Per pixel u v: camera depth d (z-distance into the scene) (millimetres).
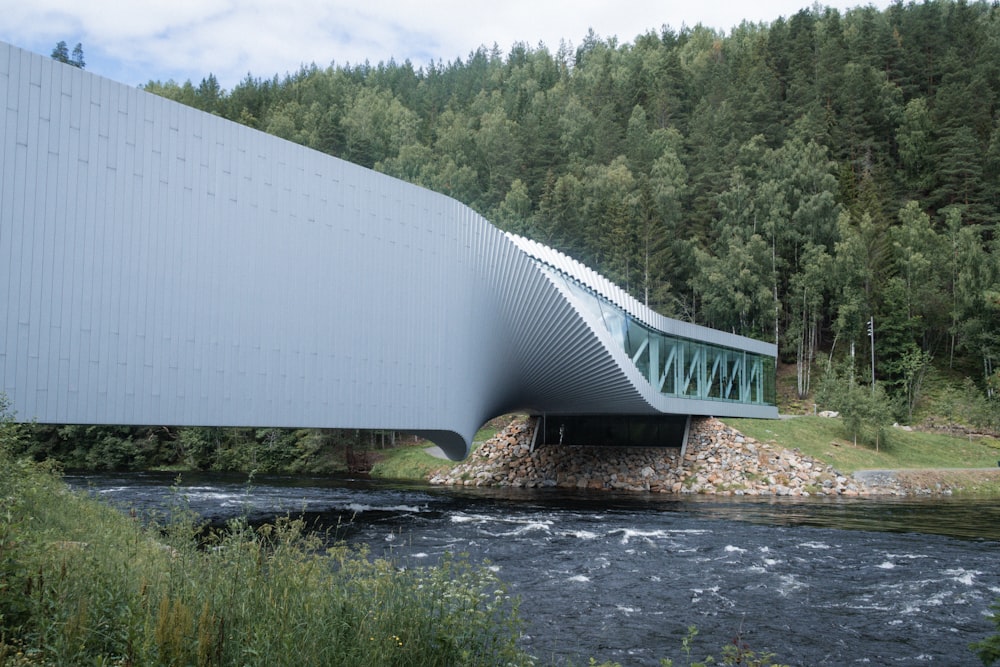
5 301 14641
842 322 57625
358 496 29625
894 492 33969
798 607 12641
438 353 24062
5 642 4914
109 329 16203
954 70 84312
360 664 5129
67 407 15414
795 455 36125
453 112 111625
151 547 8906
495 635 6199
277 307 19562
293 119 95875
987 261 58656
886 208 70375
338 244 21188
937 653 10297
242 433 51250
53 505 11172
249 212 19094
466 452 26688
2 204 14688
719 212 70250
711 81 98062
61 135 15656
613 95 102375
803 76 86000
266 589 5898
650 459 35500
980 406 49969
